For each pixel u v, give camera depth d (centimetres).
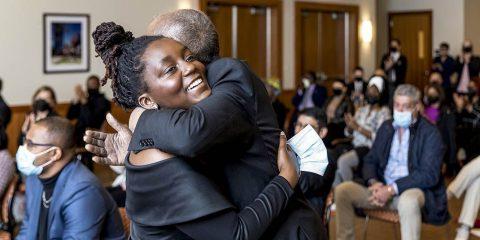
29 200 297
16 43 812
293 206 136
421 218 400
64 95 855
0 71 800
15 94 812
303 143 141
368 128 589
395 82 1195
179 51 128
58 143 269
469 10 1370
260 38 1096
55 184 270
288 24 1116
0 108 612
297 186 139
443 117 672
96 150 150
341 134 701
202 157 124
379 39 1477
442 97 676
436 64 1238
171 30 136
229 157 129
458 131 761
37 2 827
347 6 1216
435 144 401
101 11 883
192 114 120
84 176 267
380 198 401
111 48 133
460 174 460
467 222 459
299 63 1136
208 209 121
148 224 127
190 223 123
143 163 127
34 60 827
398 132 418
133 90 130
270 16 1101
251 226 123
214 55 139
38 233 279
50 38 839
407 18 1438
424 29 1413
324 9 1172
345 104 720
